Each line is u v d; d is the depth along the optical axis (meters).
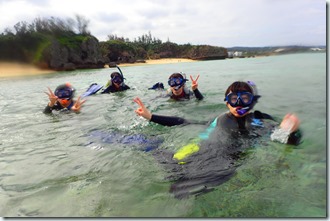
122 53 56.38
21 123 5.36
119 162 3.15
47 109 6.33
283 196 2.18
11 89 12.78
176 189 2.44
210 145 3.31
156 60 64.38
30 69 33.84
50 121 5.44
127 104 6.79
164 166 2.95
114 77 9.22
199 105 6.20
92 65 40.75
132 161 3.15
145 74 19.09
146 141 3.88
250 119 3.96
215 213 2.05
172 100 6.96
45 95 9.70
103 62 43.53
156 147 3.60
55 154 3.54
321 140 3.28
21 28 34.81
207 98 6.96
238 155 3.06
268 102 5.59
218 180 2.53
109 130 4.55
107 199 2.35
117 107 6.50
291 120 3.36
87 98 8.09
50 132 4.61
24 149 3.78
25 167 3.15
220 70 16.86
